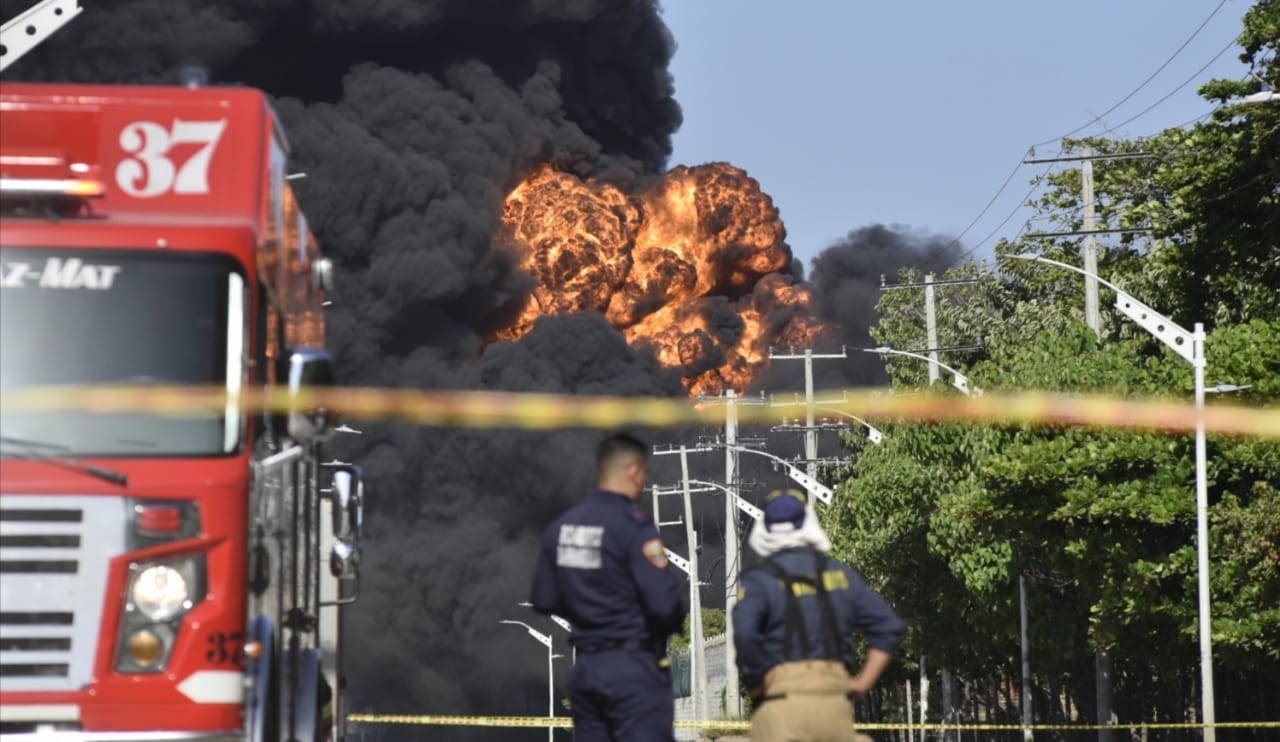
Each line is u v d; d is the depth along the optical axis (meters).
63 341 29.52
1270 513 80.06
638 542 27.56
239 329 29.98
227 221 30.31
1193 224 106.62
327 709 42.47
